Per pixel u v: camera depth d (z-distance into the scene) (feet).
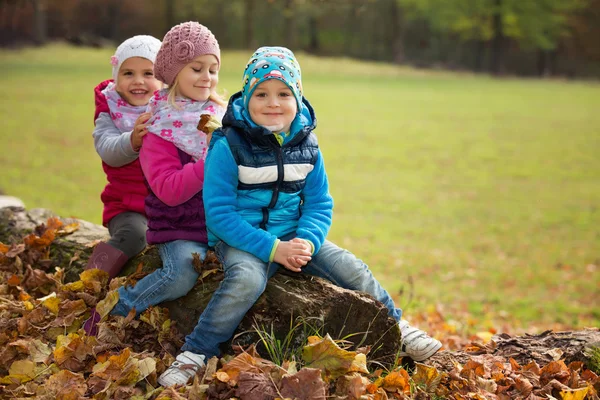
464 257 36.83
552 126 87.97
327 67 151.74
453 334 21.40
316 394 9.00
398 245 38.70
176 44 11.48
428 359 11.83
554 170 62.18
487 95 122.42
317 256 11.27
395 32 204.44
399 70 163.02
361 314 10.72
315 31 217.36
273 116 10.36
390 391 9.99
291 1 184.65
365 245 38.34
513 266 35.58
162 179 11.15
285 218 10.86
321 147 69.21
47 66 117.91
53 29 179.83
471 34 203.41
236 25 209.87
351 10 198.08
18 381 10.38
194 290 11.30
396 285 30.94
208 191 10.37
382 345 10.89
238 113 10.46
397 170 60.54
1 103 79.71
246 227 10.26
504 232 42.42
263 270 10.37
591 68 209.97
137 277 12.19
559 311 28.43
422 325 21.97
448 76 161.89
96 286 12.22
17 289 13.44
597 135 81.46
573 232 42.83
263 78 10.28
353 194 51.26
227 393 9.46
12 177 47.75
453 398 10.22
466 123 88.53
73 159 54.90
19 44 148.97
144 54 12.94
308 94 109.09
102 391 9.72
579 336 12.33
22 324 11.61
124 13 191.42
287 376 9.20
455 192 53.16
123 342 11.14
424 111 98.17
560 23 204.13
